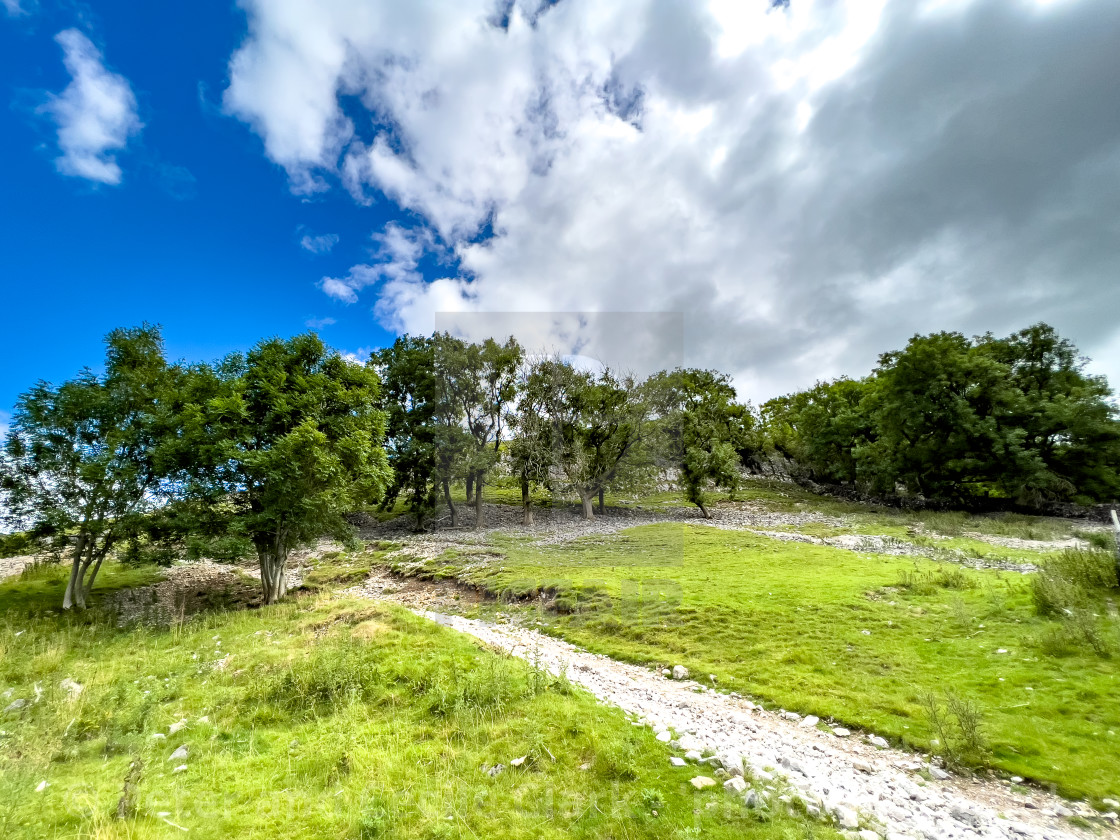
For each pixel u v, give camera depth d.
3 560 24.73
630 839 3.67
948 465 36.56
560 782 4.65
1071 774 5.30
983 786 5.39
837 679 8.44
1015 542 21.75
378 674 8.19
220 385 17.36
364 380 19.11
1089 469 32.50
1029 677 7.48
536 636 10.86
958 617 10.24
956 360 36.00
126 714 7.43
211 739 6.65
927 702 7.29
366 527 26.53
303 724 7.04
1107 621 8.73
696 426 27.47
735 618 11.34
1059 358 36.03
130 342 18.62
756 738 6.38
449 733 6.07
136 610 17.14
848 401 50.88
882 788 5.16
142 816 4.59
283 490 15.51
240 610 16.45
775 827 3.74
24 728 7.00
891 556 18.78
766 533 25.70
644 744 5.26
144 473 16.98
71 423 16.34
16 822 4.53
